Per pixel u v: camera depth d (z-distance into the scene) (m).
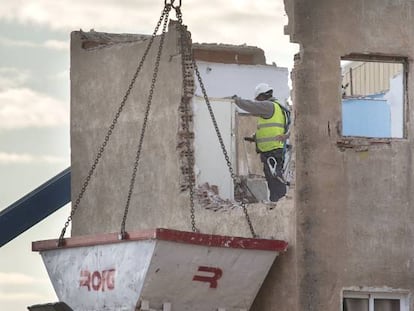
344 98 40.12
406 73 36.00
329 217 34.91
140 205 39.09
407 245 35.47
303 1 35.16
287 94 42.56
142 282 33.50
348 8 35.44
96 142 41.28
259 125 37.56
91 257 35.34
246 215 35.28
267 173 37.38
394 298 35.50
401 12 35.84
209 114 39.00
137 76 39.47
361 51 35.47
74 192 42.25
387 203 35.41
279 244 34.47
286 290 34.78
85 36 42.16
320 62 35.19
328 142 35.09
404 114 35.97
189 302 34.31
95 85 41.38
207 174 38.75
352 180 35.19
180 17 36.84
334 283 34.78
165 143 38.16
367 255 35.16
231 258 34.09
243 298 34.81
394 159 35.53
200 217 36.91
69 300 36.28
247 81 42.12
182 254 33.50
